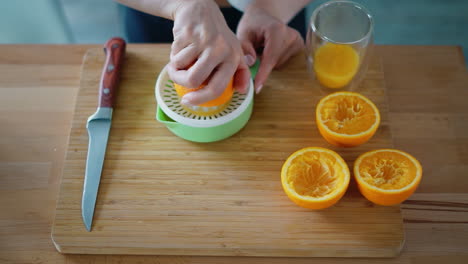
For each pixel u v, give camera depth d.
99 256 0.81
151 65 1.01
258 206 0.83
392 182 0.78
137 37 1.22
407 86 1.00
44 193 0.87
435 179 0.88
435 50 1.05
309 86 0.97
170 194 0.84
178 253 0.81
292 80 0.98
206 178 0.86
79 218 0.82
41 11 1.82
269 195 0.84
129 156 0.89
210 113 0.88
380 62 1.00
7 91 1.00
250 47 0.95
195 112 0.88
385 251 0.79
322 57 0.91
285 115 0.93
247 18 1.00
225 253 0.80
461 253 0.80
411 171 0.79
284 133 0.91
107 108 0.92
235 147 0.90
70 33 1.84
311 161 0.83
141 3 0.88
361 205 0.83
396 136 0.93
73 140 0.91
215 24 0.77
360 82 0.98
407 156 0.81
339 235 0.80
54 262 0.81
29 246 0.82
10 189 0.88
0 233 0.83
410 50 1.05
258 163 0.88
